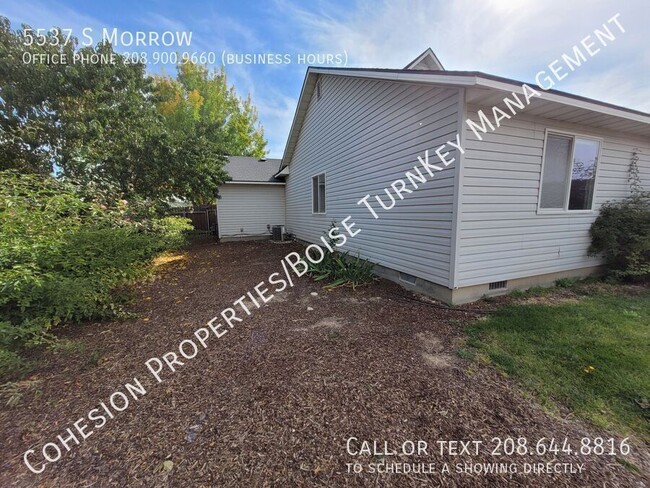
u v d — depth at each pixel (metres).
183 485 1.44
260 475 1.49
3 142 7.62
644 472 1.47
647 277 5.10
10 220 3.11
